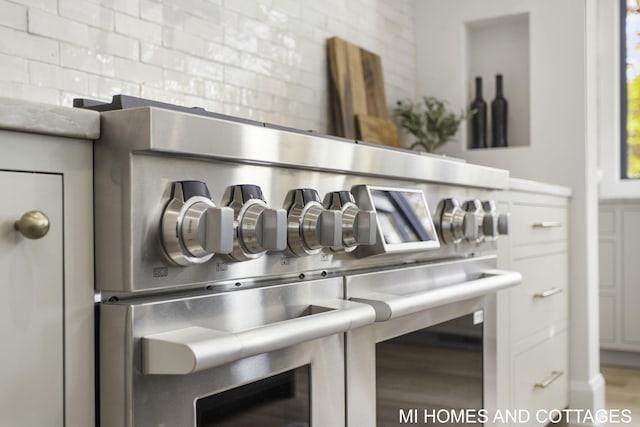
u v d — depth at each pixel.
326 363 1.04
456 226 1.43
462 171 1.48
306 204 0.95
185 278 0.79
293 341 0.85
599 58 3.78
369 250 1.13
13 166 0.66
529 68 2.99
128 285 0.72
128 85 1.71
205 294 0.83
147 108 0.71
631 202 3.79
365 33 2.79
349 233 1.04
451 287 1.33
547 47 2.91
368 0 2.81
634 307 3.79
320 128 2.48
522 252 2.33
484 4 3.05
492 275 1.58
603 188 3.78
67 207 0.71
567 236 2.88
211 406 0.83
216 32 2.00
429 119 2.89
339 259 1.10
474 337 1.56
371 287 1.17
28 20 1.47
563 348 2.81
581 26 2.84
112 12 1.67
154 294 0.78
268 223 0.82
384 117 2.77
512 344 2.21
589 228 2.90
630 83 3.80
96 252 0.74
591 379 2.91
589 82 2.87
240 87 2.09
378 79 2.76
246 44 2.12
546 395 2.57
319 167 0.99
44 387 0.69
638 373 3.73
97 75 1.63
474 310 1.56
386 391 1.20
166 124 0.72
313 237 0.94
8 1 1.43
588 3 2.84
